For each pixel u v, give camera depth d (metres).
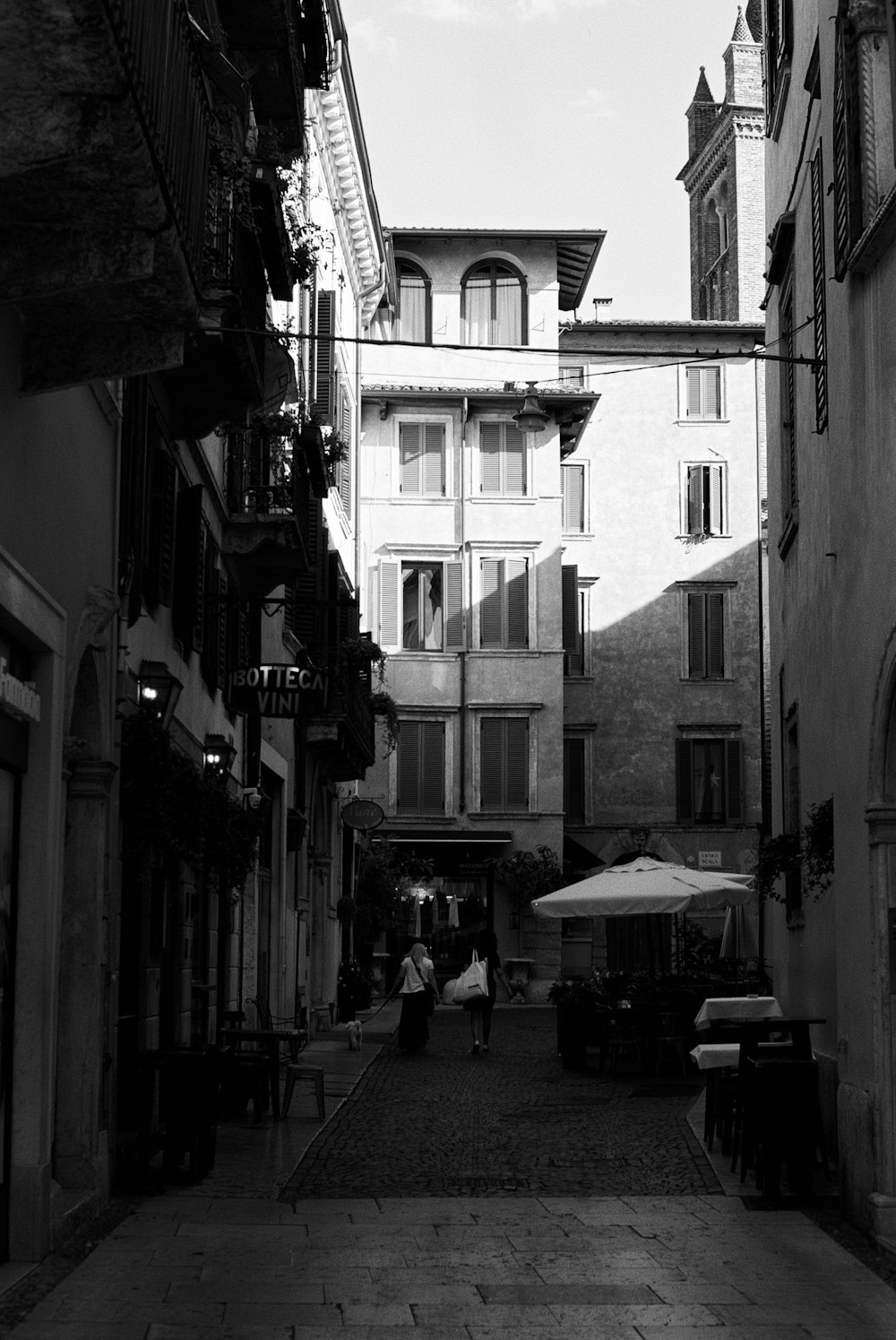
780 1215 12.17
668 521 49.38
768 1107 12.81
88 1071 11.89
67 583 11.26
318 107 28.39
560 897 25.55
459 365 46.25
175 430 16.23
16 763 9.96
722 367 49.59
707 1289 9.73
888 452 10.95
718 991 24.22
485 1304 9.31
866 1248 10.91
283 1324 8.78
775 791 20.30
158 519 15.13
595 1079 23.09
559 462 46.28
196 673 18.39
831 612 14.09
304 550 21.34
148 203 8.07
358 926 40.56
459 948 46.22
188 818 14.17
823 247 14.23
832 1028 14.91
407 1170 14.39
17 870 10.18
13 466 9.62
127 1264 10.16
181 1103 13.30
